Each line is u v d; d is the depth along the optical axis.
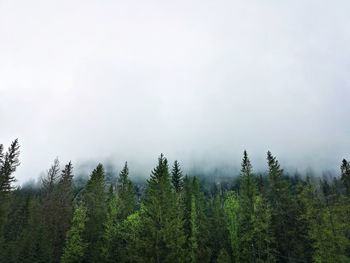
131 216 63.41
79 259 58.00
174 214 53.06
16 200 87.50
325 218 49.38
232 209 62.53
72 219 62.94
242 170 64.31
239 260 57.34
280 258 58.97
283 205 62.31
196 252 58.38
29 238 58.25
